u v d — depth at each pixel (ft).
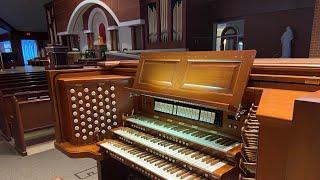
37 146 12.80
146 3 20.40
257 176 2.38
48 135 14.29
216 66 4.33
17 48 46.68
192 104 4.81
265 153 2.28
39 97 13.16
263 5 17.52
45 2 36.55
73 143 6.02
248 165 3.24
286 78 3.59
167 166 4.38
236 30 19.85
